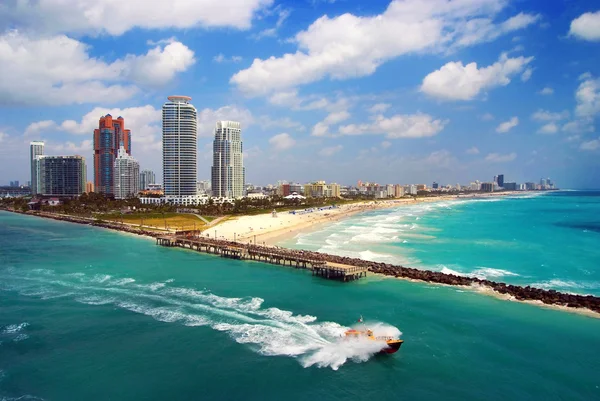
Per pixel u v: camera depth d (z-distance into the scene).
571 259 106.69
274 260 105.69
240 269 98.12
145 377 46.75
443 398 42.62
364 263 94.00
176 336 56.91
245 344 54.31
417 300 71.44
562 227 178.38
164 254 121.56
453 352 52.06
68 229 196.88
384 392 43.66
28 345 54.66
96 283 84.06
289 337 56.31
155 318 63.62
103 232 183.00
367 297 73.25
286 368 48.34
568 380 45.91
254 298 73.06
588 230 166.75
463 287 78.75
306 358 50.62
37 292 77.56
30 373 47.78
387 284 81.75
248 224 196.62
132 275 91.50
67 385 45.31
